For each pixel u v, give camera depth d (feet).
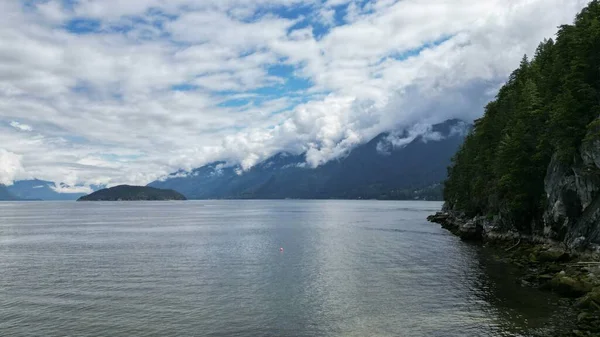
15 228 485.56
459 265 199.21
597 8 239.09
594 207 178.09
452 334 109.50
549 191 218.38
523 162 247.29
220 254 254.27
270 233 390.01
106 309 138.31
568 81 210.59
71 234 404.98
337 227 443.73
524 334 106.73
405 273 184.24
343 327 117.70
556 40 280.51
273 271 196.34
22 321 127.34
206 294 155.63
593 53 209.36
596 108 198.90
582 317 113.80
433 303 137.28
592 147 184.65
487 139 349.00
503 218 274.36
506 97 341.21
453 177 470.39
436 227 419.74
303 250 264.72
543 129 242.78
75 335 115.55
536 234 239.09
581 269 154.71
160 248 288.51
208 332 116.16
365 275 182.50
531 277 163.02
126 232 422.82
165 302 145.69
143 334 115.34
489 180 329.31
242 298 149.18
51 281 180.75
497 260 208.95
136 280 181.06
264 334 114.01
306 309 134.72
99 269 207.72
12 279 185.57
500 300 136.98
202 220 616.80
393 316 125.59
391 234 354.13
